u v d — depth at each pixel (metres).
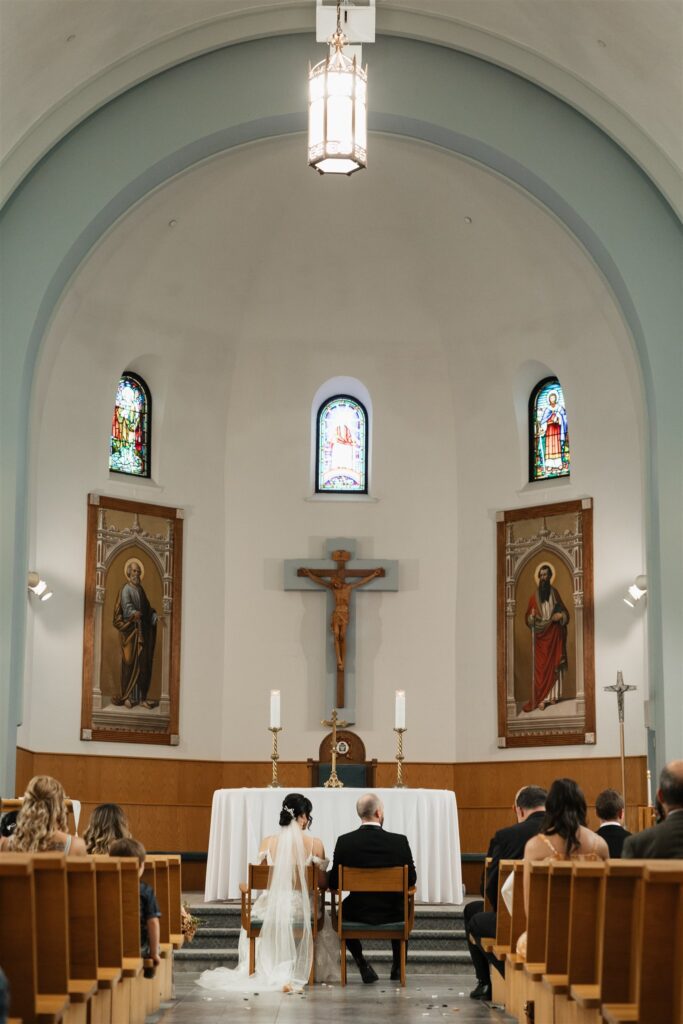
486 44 14.19
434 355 18.27
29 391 14.05
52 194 14.09
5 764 13.22
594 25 12.95
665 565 13.71
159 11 13.38
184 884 16.30
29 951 4.43
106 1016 6.42
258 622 17.97
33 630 15.74
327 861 10.56
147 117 14.23
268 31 14.06
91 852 7.90
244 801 12.84
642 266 14.14
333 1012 8.46
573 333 16.81
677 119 13.32
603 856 7.12
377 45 14.41
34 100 13.37
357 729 17.77
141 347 17.22
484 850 17.17
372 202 17.16
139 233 16.12
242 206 16.78
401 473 18.33
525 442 17.70
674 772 6.12
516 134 14.31
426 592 18.05
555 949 5.82
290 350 18.28
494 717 17.39
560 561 17.02
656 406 13.96
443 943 12.05
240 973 10.38
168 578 17.42
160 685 17.20
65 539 16.34
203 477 17.95
